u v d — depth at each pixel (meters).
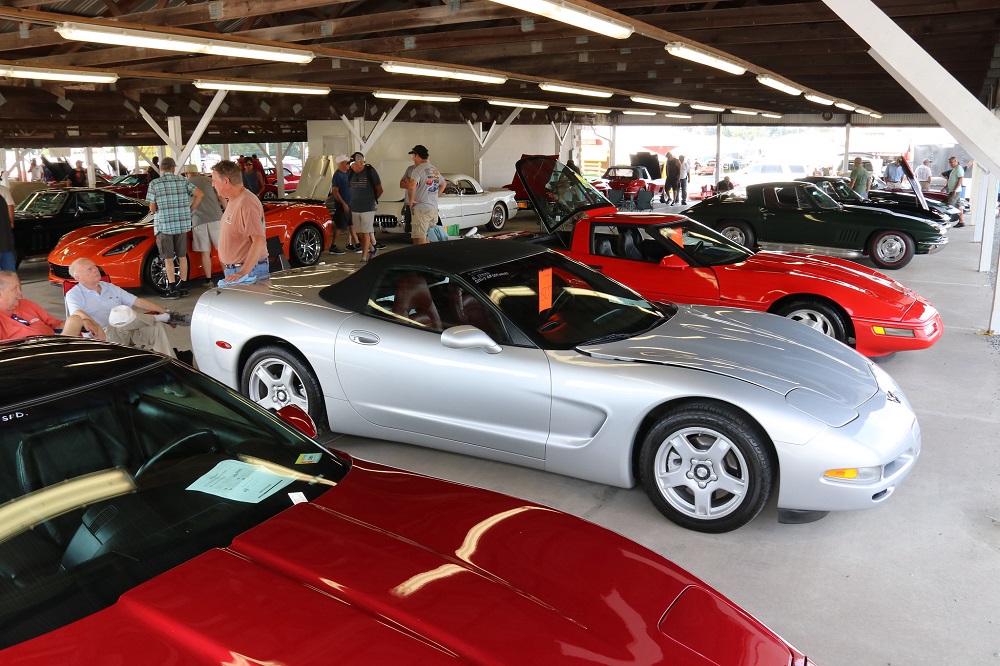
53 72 10.12
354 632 1.70
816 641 2.93
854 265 7.12
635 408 3.77
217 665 1.59
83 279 5.05
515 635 1.73
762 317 4.76
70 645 1.66
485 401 4.15
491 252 4.74
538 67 13.15
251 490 2.32
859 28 4.64
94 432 2.26
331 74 13.89
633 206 17.59
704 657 1.82
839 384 3.87
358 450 4.87
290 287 5.21
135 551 2.00
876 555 3.58
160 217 9.92
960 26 8.33
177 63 11.66
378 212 15.61
